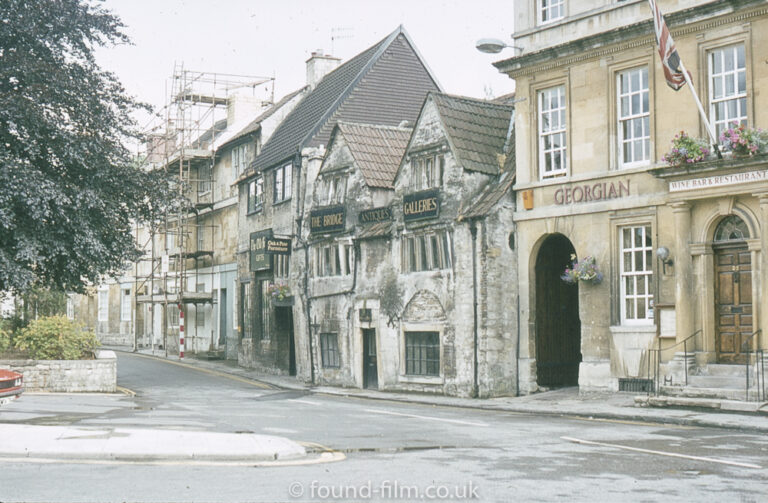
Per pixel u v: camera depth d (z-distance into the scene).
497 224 23.69
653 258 20.25
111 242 27.72
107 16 27.36
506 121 26.36
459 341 24.02
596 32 21.88
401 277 26.36
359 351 28.30
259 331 36.41
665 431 14.25
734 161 17.86
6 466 10.51
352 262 28.81
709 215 18.80
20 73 25.14
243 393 26.31
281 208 34.12
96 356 27.70
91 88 26.86
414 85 37.38
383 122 35.75
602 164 21.66
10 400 17.05
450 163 24.72
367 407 20.47
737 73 19.08
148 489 8.91
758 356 17.56
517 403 20.73
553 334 24.09
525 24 23.73
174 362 40.69
